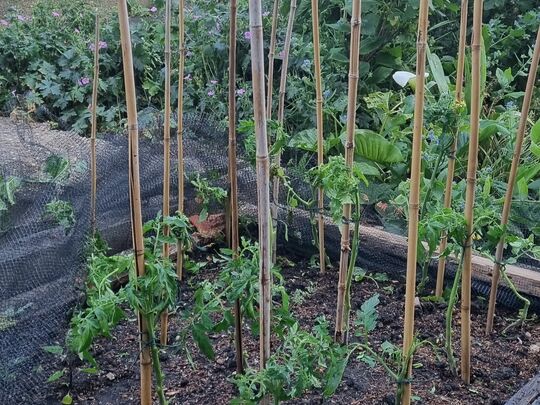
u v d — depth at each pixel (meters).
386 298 2.94
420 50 1.64
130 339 2.58
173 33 5.45
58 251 2.54
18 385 2.26
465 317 2.30
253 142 2.30
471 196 2.15
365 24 4.40
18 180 2.74
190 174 3.11
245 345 2.52
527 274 2.85
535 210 2.96
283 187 3.27
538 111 4.60
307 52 4.64
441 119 2.41
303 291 3.01
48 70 5.66
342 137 3.38
